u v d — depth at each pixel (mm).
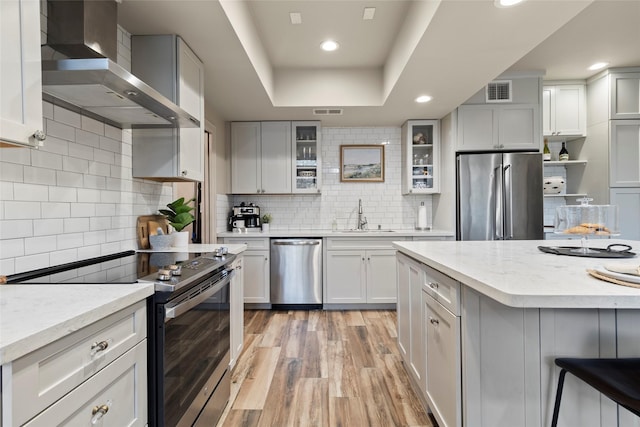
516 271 1247
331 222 4277
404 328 2209
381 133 4270
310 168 4062
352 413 1820
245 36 2219
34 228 1348
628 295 916
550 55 3293
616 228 1562
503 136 3619
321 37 2764
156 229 2240
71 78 1253
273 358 2488
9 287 1067
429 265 1582
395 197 4270
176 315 1179
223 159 3881
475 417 1240
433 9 1841
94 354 853
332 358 2482
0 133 887
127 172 2004
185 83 2098
